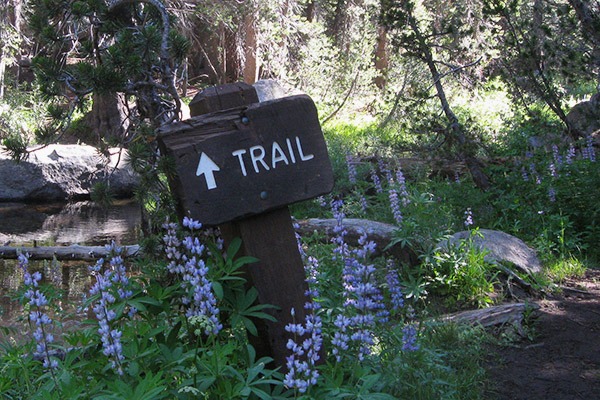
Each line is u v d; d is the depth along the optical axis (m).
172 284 4.43
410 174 12.52
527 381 5.70
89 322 4.07
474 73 15.27
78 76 4.84
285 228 4.29
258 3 23.95
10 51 22.88
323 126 22.06
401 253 7.95
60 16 5.37
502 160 12.11
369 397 3.78
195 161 4.07
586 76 11.93
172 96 4.90
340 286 5.43
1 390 4.09
